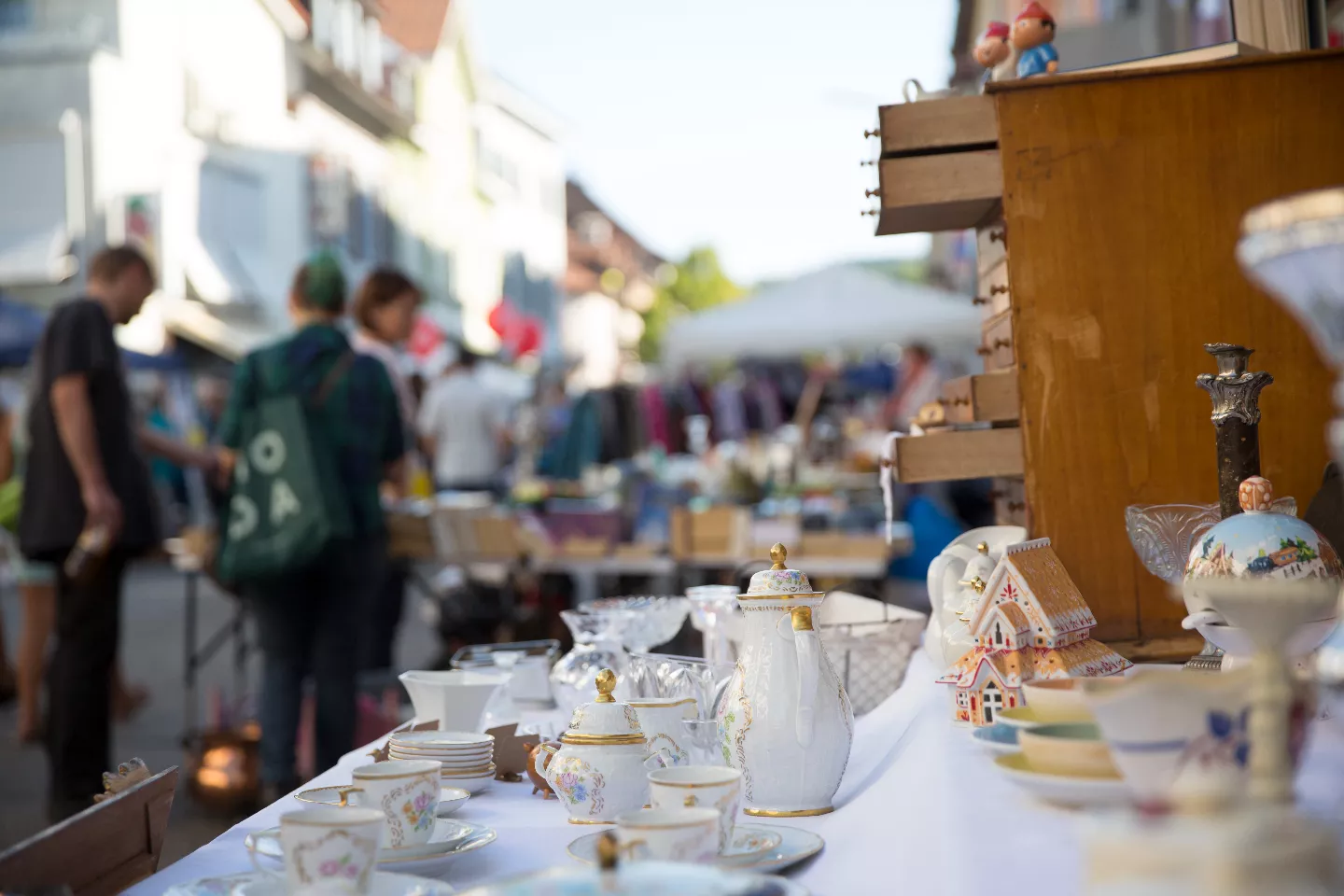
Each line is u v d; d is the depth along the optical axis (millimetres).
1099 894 786
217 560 4262
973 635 1585
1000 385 2127
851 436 12039
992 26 2344
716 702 1812
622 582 7246
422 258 26922
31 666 5668
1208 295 2090
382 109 24016
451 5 28641
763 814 1530
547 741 1870
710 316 13445
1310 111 2080
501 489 7492
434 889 1205
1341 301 891
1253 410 1612
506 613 6387
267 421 4137
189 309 16422
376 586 4344
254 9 19750
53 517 4270
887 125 2191
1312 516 1874
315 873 1131
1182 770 1014
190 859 1432
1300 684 990
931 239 17000
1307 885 745
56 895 1186
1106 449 2096
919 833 1187
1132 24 4516
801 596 1572
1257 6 2334
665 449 13672
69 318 4273
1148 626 2064
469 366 7473
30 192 15805
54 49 15883
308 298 4383
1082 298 2111
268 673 4277
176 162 17406
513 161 33844
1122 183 2113
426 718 2096
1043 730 1223
